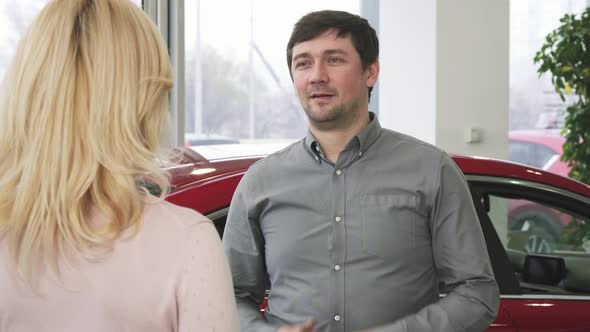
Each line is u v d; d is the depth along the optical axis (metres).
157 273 0.94
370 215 1.66
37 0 3.77
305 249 1.68
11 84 0.96
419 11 4.87
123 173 0.93
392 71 5.14
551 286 2.19
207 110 4.89
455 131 4.81
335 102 1.66
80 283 0.92
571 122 4.93
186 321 0.95
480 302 1.61
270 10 5.03
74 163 0.93
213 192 1.95
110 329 0.93
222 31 4.89
